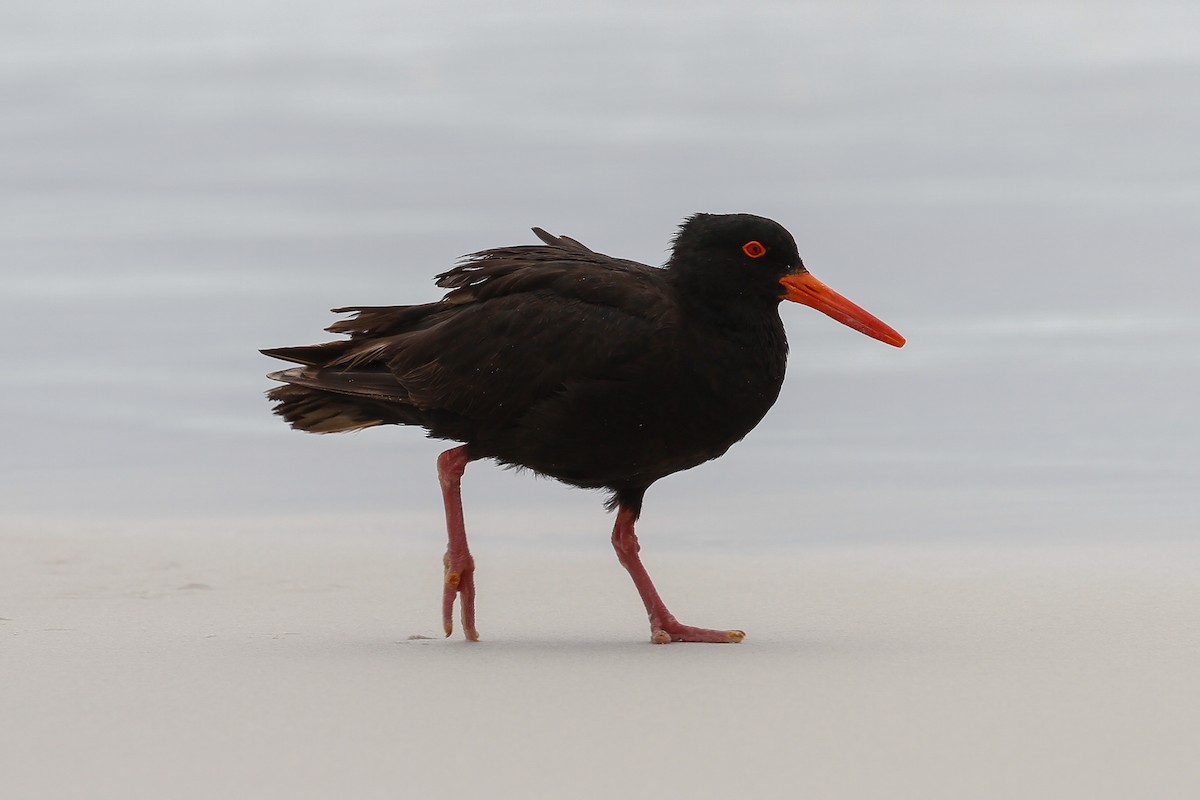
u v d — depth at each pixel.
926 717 8.22
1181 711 8.34
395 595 12.57
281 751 7.60
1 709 8.44
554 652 10.25
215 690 8.88
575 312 11.00
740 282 11.02
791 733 7.90
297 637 10.83
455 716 8.25
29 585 12.67
